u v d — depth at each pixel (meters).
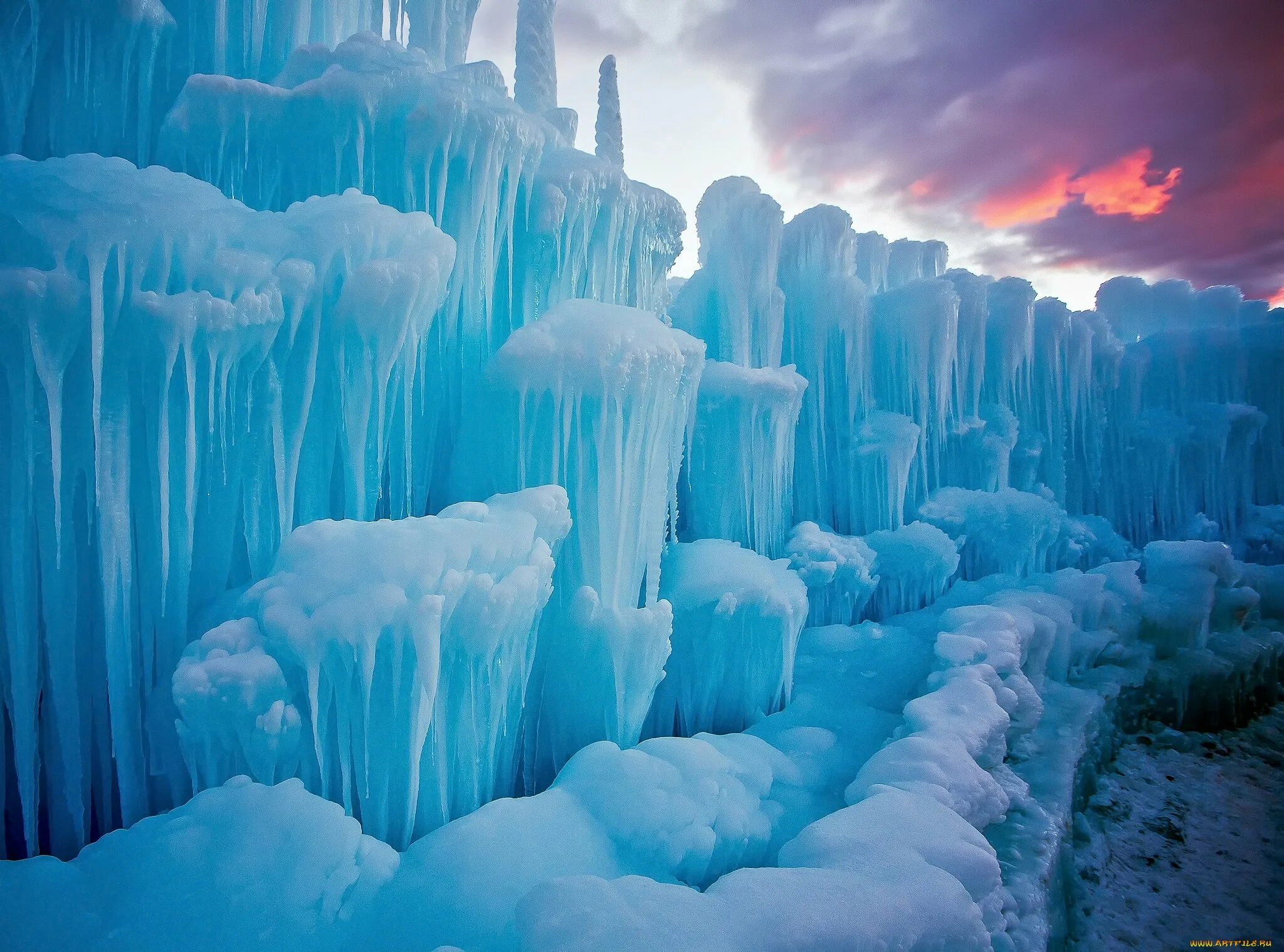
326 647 3.81
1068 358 13.85
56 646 3.78
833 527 11.13
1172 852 7.52
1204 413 14.98
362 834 3.81
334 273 4.56
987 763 6.19
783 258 11.04
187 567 4.11
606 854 4.34
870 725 6.97
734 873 3.89
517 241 6.42
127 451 3.86
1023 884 5.02
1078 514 14.44
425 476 5.71
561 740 5.75
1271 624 12.54
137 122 5.45
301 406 4.51
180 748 3.99
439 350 5.73
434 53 7.38
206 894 3.29
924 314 10.91
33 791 3.73
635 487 6.01
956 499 11.42
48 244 3.54
